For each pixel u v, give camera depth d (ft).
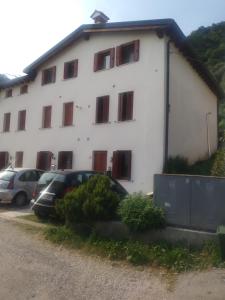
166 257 26.16
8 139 97.35
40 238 33.76
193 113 74.54
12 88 98.53
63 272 24.35
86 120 75.77
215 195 28.25
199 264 24.89
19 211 49.29
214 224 27.96
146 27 65.98
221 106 96.07
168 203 30.04
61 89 82.53
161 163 62.59
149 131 64.85
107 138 71.15
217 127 85.76
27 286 21.36
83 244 30.94
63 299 19.60
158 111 64.13
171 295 20.43
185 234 27.96
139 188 64.49
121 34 71.61
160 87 64.44
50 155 82.89
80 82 78.28
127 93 69.21
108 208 32.14
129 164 66.59
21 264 25.66
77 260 27.37
